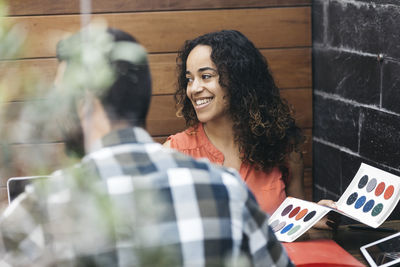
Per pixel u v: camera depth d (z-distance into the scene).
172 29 2.66
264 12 2.72
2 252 0.89
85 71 0.76
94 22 0.84
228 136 2.12
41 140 0.77
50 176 0.84
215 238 0.92
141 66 0.95
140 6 2.61
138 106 0.96
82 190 0.85
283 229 1.73
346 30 2.48
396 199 1.67
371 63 2.30
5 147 0.76
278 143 2.11
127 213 0.86
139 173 0.91
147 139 0.97
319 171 2.83
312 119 2.84
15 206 0.88
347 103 2.51
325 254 1.57
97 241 0.83
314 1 2.74
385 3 2.18
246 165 2.11
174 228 0.90
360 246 1.73
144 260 0.76
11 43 0.74
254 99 2.07
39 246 0.87
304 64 2.80
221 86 2.05
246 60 2.06
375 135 2.31
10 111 0.76
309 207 1.75
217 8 2.68
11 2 2.47
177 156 0.96
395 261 1.51
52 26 2.52
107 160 0.91
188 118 2.22
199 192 0.93
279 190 2.10
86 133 0.88
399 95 2.12
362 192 1.81
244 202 0.97
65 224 0.84
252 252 0.98
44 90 0.75
